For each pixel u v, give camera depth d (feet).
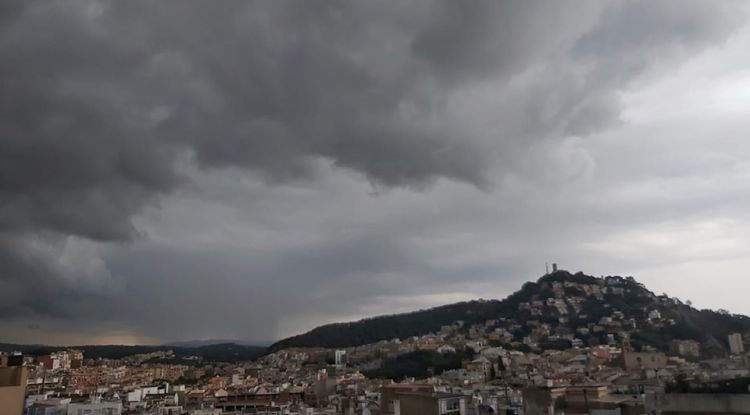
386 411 182.19
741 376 88.12
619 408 126.21
